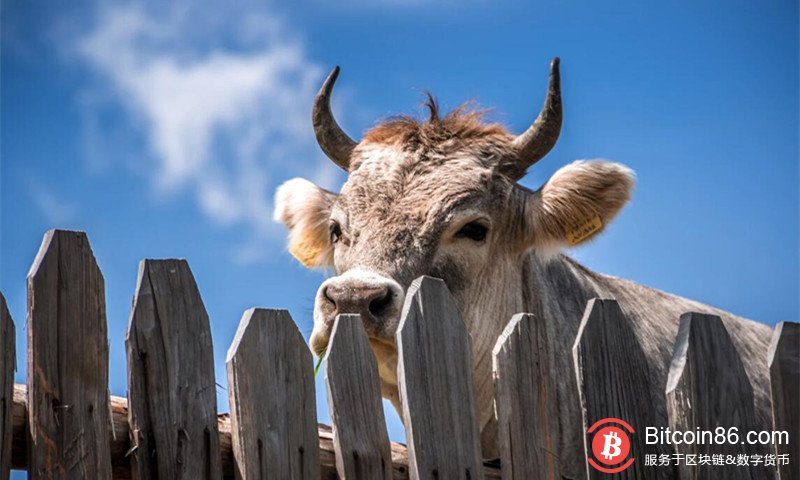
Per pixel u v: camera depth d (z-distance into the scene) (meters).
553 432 4.18
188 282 3.65
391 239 6.16
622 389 4.19
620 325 4.25
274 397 3.66
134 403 3.49
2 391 3.29
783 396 4.42
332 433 3.82
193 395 3.58
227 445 3.65
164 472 3.49
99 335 3.49
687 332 4.34
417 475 3.76
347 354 3.78
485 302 6.51
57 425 3.36
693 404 4.26
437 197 6.39
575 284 7.35
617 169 6.79
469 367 3.97
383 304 5.53
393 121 6.95
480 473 3.91
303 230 7.36
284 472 3.63
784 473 4.38
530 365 4.10
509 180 6.80
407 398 3.80
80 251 3.51
